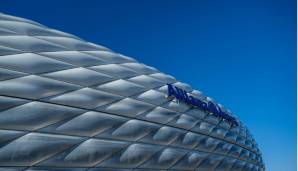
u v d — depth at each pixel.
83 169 14.01
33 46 15.42
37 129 13.04
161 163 17.66
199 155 20.88
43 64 14.95
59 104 14.27
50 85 14.43
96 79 16.91
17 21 16.58
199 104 23.34
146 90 19.73
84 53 18.03
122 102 17.27
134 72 20.33
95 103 15.80
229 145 25.36
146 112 18.34
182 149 19.56
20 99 13.08
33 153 12.54
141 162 16.55
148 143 17.38
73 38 18.81
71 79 15.58
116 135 15.86
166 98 20.75
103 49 20.25
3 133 12.04
